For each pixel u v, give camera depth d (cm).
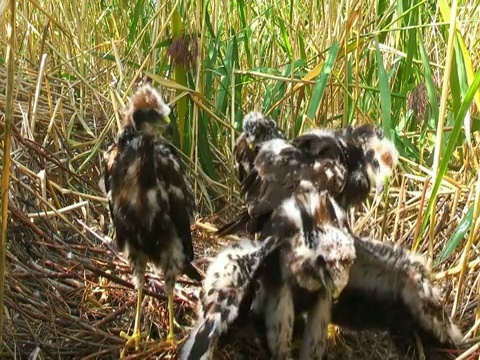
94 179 151
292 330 95
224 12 165
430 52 171
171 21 137
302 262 90
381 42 158
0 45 175
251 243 98
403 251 98
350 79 154
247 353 100
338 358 104
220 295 89
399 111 157
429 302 96
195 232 135
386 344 106
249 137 127
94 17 177
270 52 176
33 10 188
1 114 152
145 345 104
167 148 105
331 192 105
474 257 121
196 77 143
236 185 147
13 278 110
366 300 101
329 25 157
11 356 100
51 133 153
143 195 102
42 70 147
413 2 146
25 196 134
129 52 152
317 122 153
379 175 117
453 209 125
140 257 105
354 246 93
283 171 107
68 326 106
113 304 116
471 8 154
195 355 87
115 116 146
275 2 169
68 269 116
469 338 101
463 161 152
